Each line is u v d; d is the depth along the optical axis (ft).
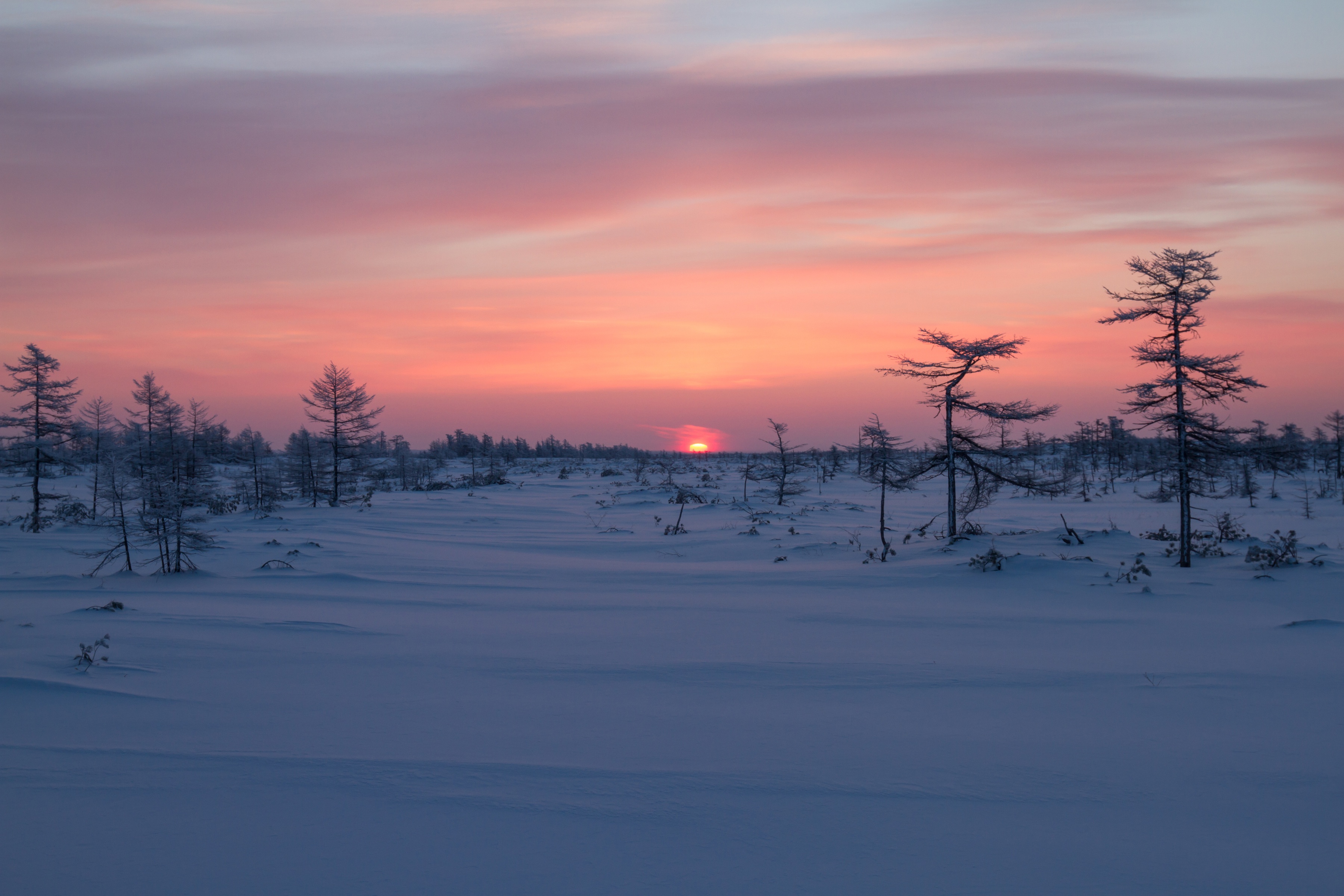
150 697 29.78
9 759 22.12
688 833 17.95
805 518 148.25
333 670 35.55
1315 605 57.06
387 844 17.06
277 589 61.21
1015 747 25.22
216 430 300.81
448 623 48.70
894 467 108.27
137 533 72.08
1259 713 29.86
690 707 30.30
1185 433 77.10
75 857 16.14
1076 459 330.34
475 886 15.24
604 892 15.10
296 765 21.98
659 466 363.35
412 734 25.71
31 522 122.62
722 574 77.25
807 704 30.89
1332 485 219.41
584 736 25.94
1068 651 42.09
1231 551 84.17
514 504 179.73
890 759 23.84
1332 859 17.15
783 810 19.44
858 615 52.90
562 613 53.62
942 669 37.22
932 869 16.34
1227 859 17.11
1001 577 69.46
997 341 95.76
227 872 15.60
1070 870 16.43
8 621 45.19
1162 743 25.85
